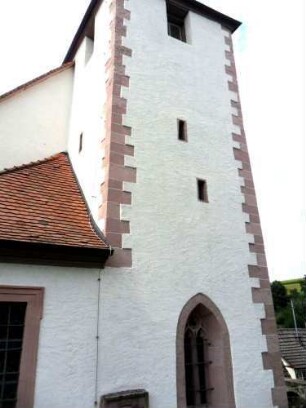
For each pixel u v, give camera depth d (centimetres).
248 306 810
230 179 940
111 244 682
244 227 900
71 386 562
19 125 1003
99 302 631
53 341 573
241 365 741
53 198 782
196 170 888
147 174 799
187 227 803
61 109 1120
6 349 550
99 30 1049
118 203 729
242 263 851
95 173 812
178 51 1022
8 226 607
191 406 698
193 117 955
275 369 784
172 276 732
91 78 1012
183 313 715
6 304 571
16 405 522
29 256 594
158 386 636
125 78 878
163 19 1047
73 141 1042
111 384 594
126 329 639
